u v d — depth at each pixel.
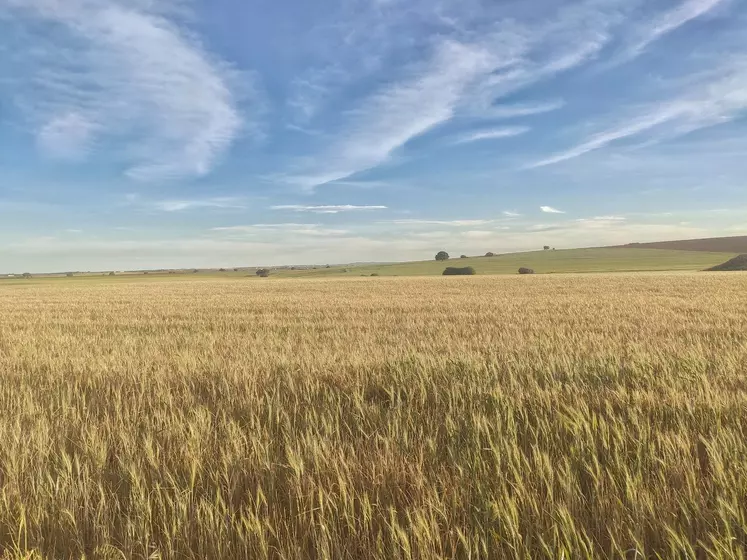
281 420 4.45
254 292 35.25
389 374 6.19
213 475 3.20
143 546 2.53
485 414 4.47
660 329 10.95
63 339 11.13
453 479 3.05
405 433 3.73
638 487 2.81
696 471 3.08
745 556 2.34
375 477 3.04
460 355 7.44
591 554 2.24
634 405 4.44
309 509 2.80
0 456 3.66
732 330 10.43
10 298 33.28
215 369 6.86
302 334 11.38
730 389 5.17
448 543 2.46
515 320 13.70
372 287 38.44
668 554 2.34
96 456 3.51
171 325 14.38
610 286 32.31
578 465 3.18
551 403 4.63
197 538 2.56
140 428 4.33
